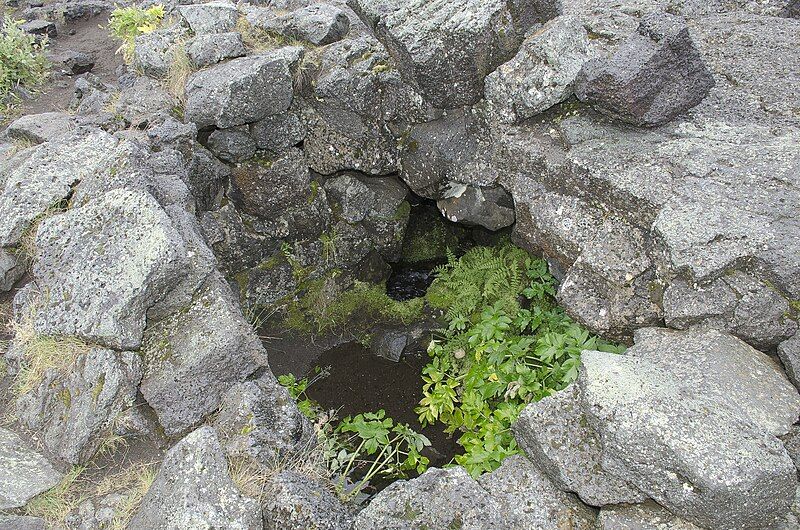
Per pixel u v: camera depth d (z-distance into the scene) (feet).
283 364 21.88
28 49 26.35
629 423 11.94
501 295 21.13
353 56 20.88
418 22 19.70
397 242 24.49
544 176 18.89
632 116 17.94
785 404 13.16
